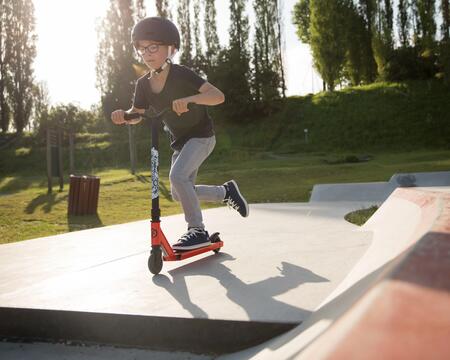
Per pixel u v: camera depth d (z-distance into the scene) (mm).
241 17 42469
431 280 621
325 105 38000
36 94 44875
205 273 2307
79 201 9867
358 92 38344
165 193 14320
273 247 2984
